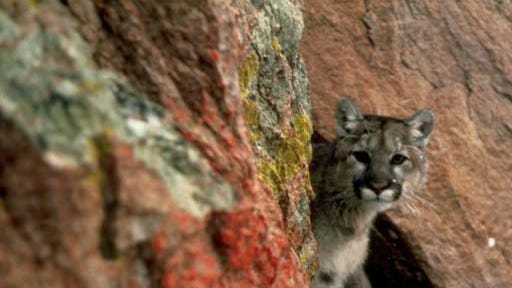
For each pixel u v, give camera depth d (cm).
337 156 1464
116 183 553
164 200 585
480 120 1758
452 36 1819
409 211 1594
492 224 1656
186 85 704
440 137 1698
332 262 1467
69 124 538
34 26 562
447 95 1753
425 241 1592
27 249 511
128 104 644
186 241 606
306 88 1184
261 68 991
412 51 1772
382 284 1680
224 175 679
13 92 526
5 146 505
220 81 722
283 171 989
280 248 773
